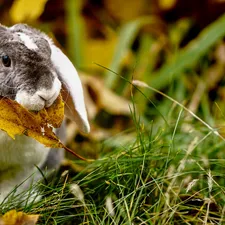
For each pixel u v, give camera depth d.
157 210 4.47
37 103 4.12
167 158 4.71
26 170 4.85
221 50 7.39
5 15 7.15
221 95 6.94
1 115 4.25
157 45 7.45
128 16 7.74
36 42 4.30
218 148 5.18
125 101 6.72
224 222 4.44
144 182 4.62
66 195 4.55
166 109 6.40
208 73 7.22
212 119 5.95
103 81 6.83
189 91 7.00
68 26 7.50
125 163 4.80
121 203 4.61
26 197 4.85
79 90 4.58
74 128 6.18
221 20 7.09
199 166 4.69
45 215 4.44
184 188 4.80
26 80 4.14
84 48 7.30
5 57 4.23
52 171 5.07
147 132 5.75
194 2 7.66
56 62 4.59
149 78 7.06
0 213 4.42
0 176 4.89
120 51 7.07
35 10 6.45
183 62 6.96
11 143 4.58
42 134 4.32
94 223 4.32
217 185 4.57
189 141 5.35
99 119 6.77
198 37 7.44
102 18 7.75
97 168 4.80
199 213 4.55
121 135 6.04
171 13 7.77
